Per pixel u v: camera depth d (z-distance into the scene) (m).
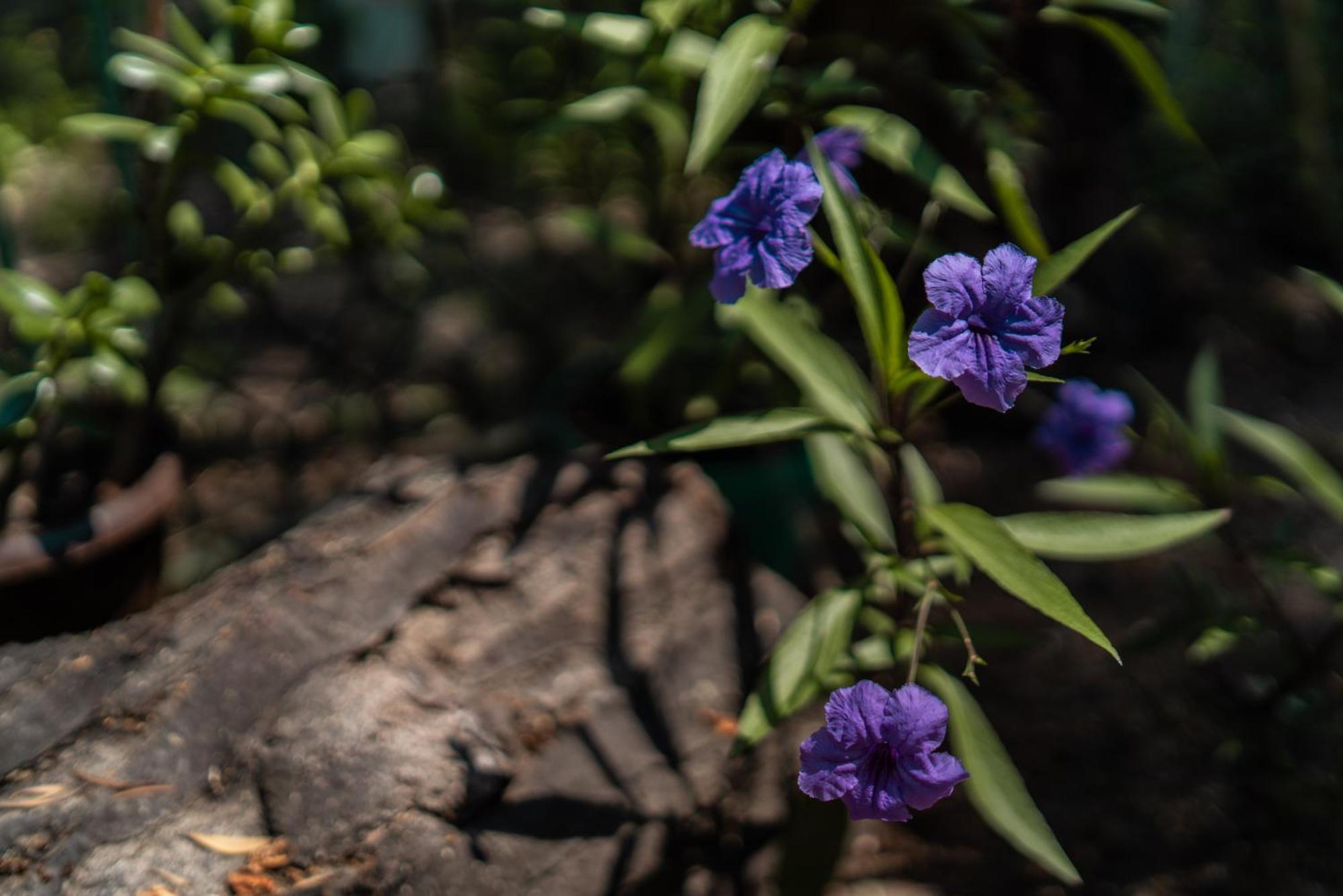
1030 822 0.65
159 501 0.83
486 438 0.96
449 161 1.53
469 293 1.30
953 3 0.85
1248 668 0.93
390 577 0.78
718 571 0.86
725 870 0.76
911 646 0.71
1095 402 0.86
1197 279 1.41
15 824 0.65
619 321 1.26
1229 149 1.55
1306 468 0.76
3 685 0.72
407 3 1.47
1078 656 0.95
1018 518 0.67
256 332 1.31
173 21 0.82
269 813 0.68
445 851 0.68
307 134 0.87
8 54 1.67
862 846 0.82
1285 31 1.59
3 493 0.81
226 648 0.73
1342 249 1.49
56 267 1.38
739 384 0.94
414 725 0.71
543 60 1.32
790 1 0.83
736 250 0.65
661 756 0.76
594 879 0.70
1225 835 0.83
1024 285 0.60
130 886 0.64
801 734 0.84
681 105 0.88
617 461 0.89
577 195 1.36
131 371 0.81
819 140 0.76
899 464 0.69
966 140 0.93
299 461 1.14
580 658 0.77
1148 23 1.07
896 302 0.65
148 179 0.85
